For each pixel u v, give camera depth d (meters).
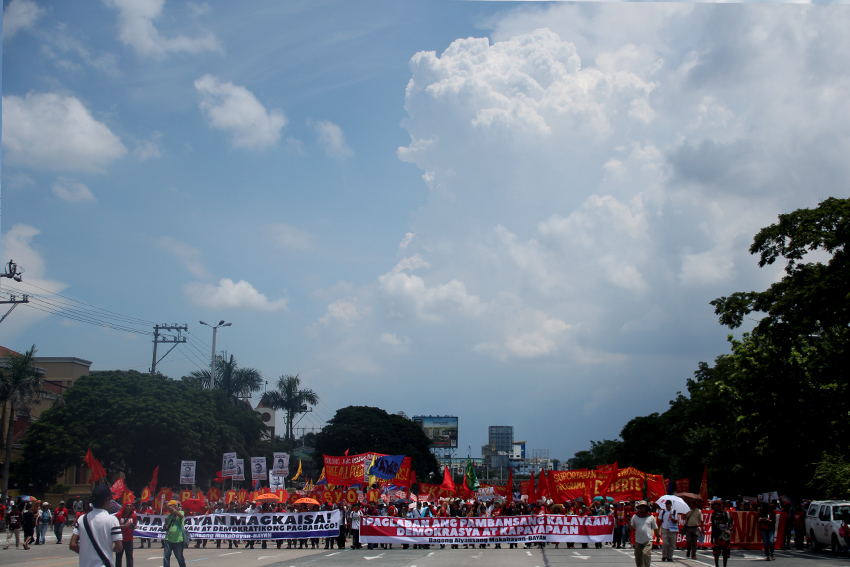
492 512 36.78
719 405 55.66
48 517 37.56
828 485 37.19
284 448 98.38
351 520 33.59
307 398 108.69
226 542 37.22
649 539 17.89
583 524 31.56
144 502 38.28
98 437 60.22
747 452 41.53
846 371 32.75
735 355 39.56
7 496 56.59
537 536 31.55
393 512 34.28
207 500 42.97
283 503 39.22
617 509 32.59
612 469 35.62
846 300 30.62
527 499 43.59
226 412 77.38
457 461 191.62
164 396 62.28
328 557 26.91
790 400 34.44
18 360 59.41
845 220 31.39
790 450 36.47
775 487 47.28
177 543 18.61
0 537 41.81
